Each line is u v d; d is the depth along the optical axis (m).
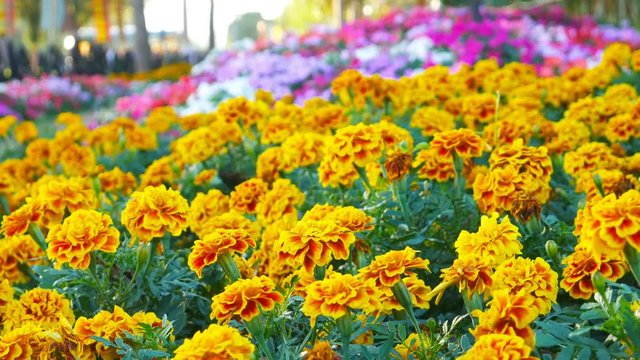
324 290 2.21
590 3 27.30
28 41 38.28
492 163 3.37
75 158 5.78
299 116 5.95
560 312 2.52
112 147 6.56
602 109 5.12
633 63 6.58
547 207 4.13
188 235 4.48
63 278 3.24
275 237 3.34
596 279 2.20
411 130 5.43
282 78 12.96
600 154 4.00
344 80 5.62
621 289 2.65
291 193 3.76
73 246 3.00
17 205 5.01
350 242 2.53
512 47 12.98
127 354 2.33
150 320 2.61
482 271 2.33
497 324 1.98
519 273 2.29
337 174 3.59
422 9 18.19
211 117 6.87
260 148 5.85
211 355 1.91
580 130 4.77
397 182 3.51
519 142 3.36
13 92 19.42
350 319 2.23
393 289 2.42
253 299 2.26
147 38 28.33
